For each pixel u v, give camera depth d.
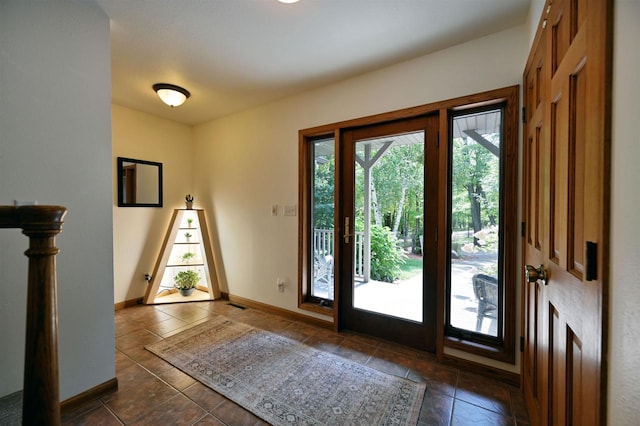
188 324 2.73
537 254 1.35
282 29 1.80
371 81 2.35
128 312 3.05
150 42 1.94
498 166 1.95
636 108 0.54
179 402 1.61
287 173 2.91
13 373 1.38
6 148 1.34
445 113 2.02
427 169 2.17
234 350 2.21
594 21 0.68
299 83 2.56
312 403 1.60
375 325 2.45
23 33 1.39
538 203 1.35
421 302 2.23
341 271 2.62
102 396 1.65
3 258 1.36
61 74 1.51
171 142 3.59
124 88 2.66
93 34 1.62
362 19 1.70
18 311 1.40
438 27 1.77
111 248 1.71
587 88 0.72
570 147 0.86
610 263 0.62
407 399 1.64
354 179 2.55
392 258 2.38
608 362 0.62
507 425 1.45
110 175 1.71
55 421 0.69
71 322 1.55
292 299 2.91
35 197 1.43
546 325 1.14
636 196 0.53
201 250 3.61
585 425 0.73
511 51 1.78
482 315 2.01
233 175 3.38
